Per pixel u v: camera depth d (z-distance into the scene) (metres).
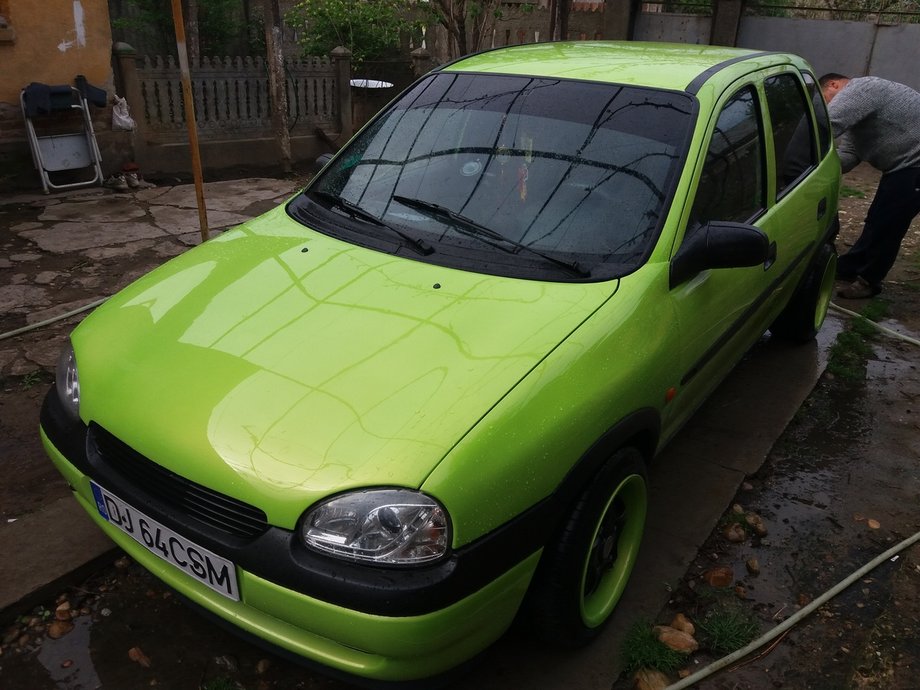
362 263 2.62
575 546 2.22
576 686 2.43
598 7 12.19
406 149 3.12
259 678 2.44
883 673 2.53
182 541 2.05
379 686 1.99
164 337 2.36
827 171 4.34
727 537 3.15
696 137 2.81
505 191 2.81
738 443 3.78
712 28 10.48
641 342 2.42
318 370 2.13
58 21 7.09
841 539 3.19
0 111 7.02
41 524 2.92
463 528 1.88
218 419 2.03
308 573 1.86
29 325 4.50
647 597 2.79
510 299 2.40
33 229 6.22
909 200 5.21
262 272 2.63
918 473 3.65
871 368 4.68
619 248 2.60
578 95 3.01
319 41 11.14
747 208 3.27
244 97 8.64
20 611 2.62
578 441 2.15
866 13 11.05
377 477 1.87
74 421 2.35
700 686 2.46
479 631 2.01
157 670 2.45
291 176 8.71
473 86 3.22
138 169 7.75
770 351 4.82
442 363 2.14
